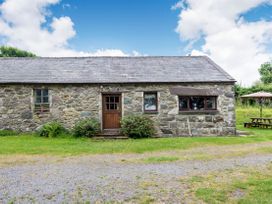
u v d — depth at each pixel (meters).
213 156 8.08
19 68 13.98
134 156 8.19
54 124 12.49
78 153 8.62
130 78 13.12
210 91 13.16
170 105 13.10
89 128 12.27
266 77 45.06
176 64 15.15
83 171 6.35
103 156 8.19
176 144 10.29
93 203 4.27
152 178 5.69
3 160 7.60
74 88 12.90
